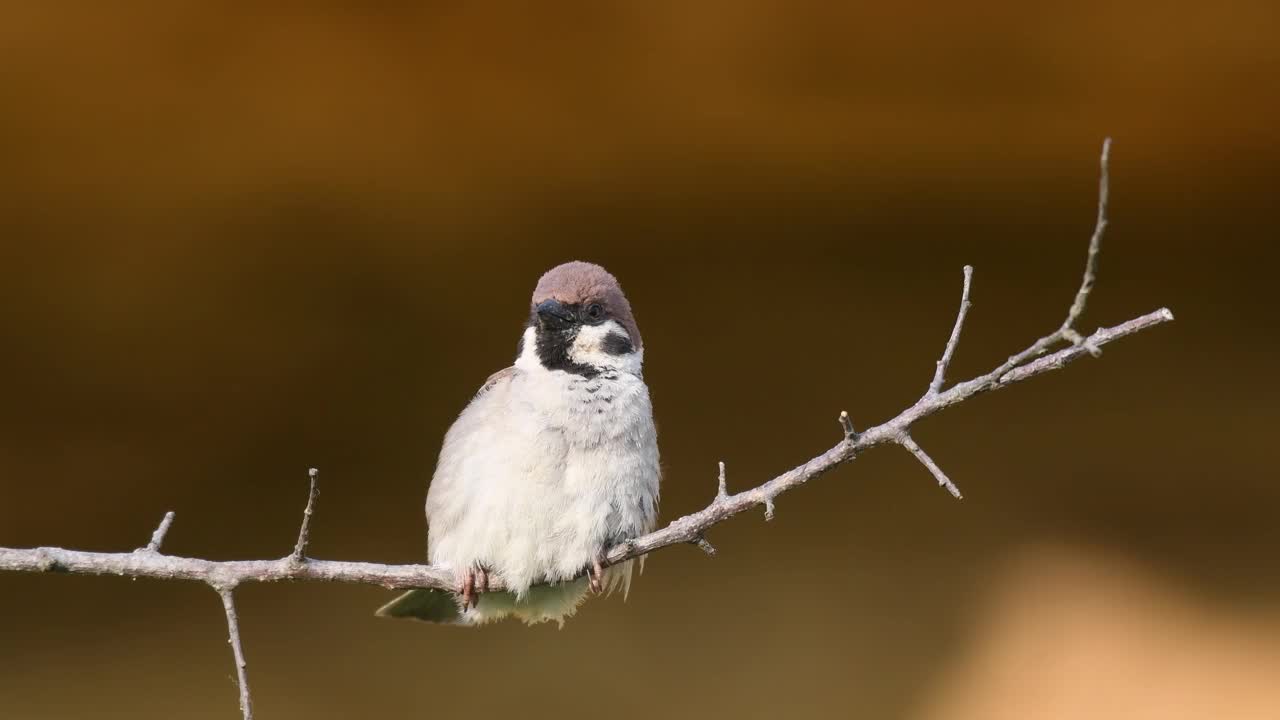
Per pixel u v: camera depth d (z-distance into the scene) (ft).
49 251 39.32
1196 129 39.01
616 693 37.35
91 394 40.65
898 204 41.91
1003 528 40.86
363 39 37.04
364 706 37.14
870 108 39.09
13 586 38.88
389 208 40.57
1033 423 42.98
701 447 42.29
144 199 39.17
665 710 37.09
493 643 38.73
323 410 42.01
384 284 41.70
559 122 39.50
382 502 41.57
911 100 39.19
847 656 38.04
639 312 42.52
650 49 37.76
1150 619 37.78
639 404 23.44
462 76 37.96
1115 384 43.37
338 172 39.73
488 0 36.68
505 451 22.62
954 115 39.29
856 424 42.22
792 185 41.34
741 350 42.98
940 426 43.16
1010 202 41.42
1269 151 39.34
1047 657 37.60
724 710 36.94
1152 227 42.22
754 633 38.75
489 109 38.83
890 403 42.34
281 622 39.04
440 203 40.32
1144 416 42.65
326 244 40.88
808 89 38.63
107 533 40.01
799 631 38.63
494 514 22.44
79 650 37.60
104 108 37.09
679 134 39.75
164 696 36.58
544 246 41.73
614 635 38.88
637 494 23.15
